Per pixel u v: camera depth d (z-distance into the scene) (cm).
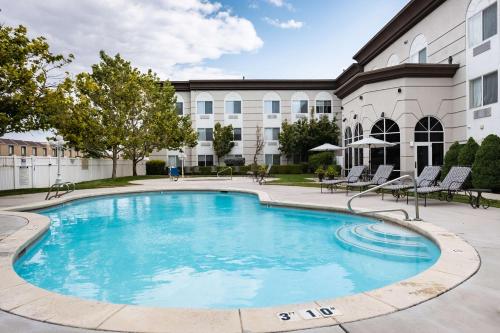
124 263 619
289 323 290
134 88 2769
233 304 437
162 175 3553
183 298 458
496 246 536
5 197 1452
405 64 1831
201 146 3644
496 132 1531
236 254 668
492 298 338
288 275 543
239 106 3647
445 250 511
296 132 3356
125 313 316
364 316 301
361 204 1086
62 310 324
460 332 271
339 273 547
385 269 556
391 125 1955
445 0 1844
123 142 2684
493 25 1544
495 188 1334
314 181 2269
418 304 325
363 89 2080
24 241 628
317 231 868
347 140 2572
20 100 1641
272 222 995
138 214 1157
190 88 3625
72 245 751
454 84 1828
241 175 3409
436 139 1869
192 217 1091
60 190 1688
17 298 355
